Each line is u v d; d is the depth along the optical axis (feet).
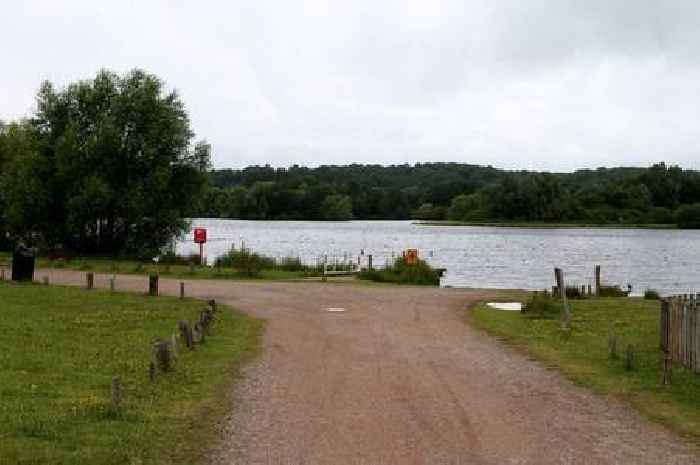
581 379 48.19
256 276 129.08
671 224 557.74
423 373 49.47
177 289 102.47
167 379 44.98
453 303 91.76
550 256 280.10
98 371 46.52
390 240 398.01
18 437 31.96
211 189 186.50
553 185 551.18
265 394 42.47
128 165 172.96
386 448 32.53
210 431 34.60
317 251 295.69
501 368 51.65
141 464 29.32
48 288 97.04
